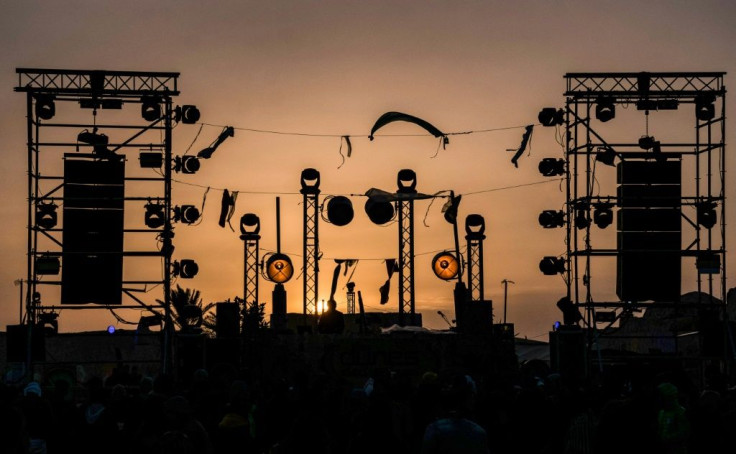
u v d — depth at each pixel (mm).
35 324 33125
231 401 14281
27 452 10766
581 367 33469
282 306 36531
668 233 34625
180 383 25172
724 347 33625
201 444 12117
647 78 34625
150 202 34125
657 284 34531
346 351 32188
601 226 34969
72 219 33688
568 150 35469
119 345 46062
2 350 46938
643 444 12117
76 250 33656
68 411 15711
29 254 33500
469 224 37812
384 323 42844
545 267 35719
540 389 14594
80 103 33938
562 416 14539
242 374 21391
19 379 32562
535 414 13992
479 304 33844
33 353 33000
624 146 35219
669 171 34750
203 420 15344
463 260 38375
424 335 32469
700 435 13742
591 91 34875
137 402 13211
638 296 34500
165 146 34281
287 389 17453
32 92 33656
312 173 37312
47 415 13797
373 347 32219
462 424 11461
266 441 15562
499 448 14719
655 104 34938
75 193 33719
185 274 34531
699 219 34781
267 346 32625
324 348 32281
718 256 34562
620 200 34781
